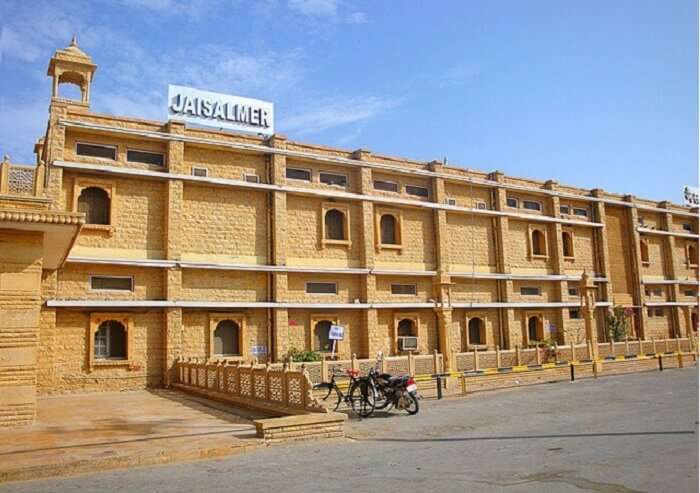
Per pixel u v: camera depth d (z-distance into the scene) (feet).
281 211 93.50
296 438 38.60
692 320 153.58
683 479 24.32
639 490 22.85
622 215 144.87
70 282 77.87
